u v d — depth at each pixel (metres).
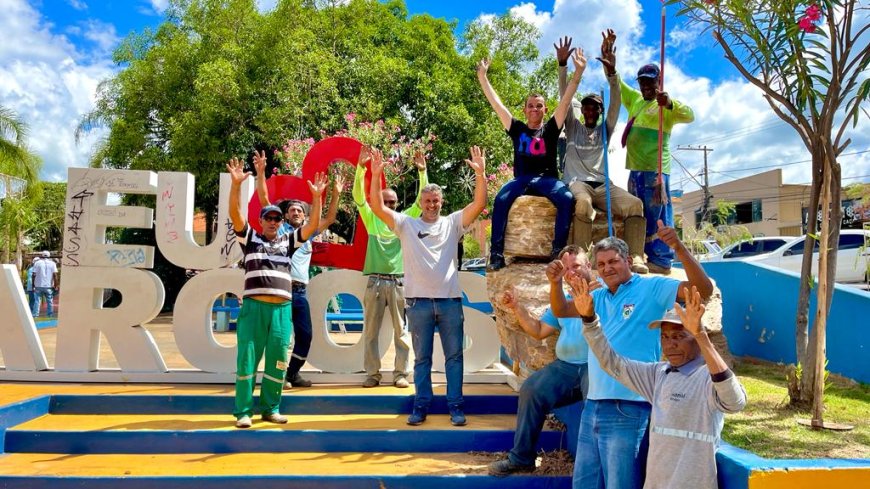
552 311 3.72
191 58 16.84
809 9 4.43
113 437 4.69
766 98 5.02
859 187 7.43
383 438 4.74
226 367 6.08
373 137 13.58
